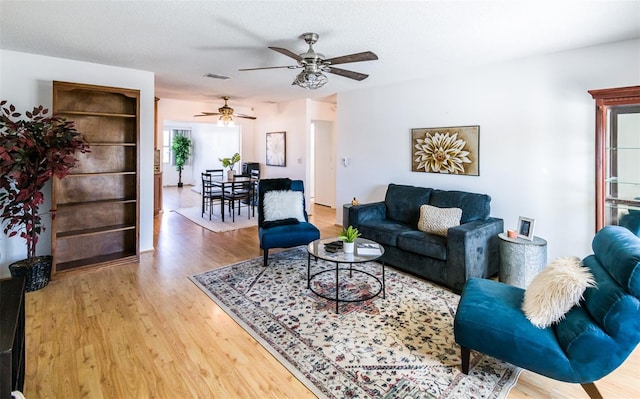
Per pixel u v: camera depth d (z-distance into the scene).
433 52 3.42
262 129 8.38
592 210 3.31
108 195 4.15
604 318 1.65
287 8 2.42
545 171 3.57
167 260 4.18
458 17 2.55
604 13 2.45
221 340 2.44
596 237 2.21
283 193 4.42
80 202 3.92
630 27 2.72
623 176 3.03
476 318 1.99
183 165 12.77
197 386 1.97
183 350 2.31
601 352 1.65
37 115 3.39
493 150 3.94
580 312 1.82
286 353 2.29
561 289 1.85
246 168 7.98
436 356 2.26
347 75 3.28
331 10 2.44
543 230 3.63
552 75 3.47
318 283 3.48
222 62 3.88
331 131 8.02
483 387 1.97
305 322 2.70
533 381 2.03
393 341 2.44
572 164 3.40
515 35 2.91
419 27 2.75
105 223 4.16
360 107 5.52
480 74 4.00
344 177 5.90
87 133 3.95
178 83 5.21
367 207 4.38
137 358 2.22
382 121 5.19
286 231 3.97
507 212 3.88
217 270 3.83
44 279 3.31
